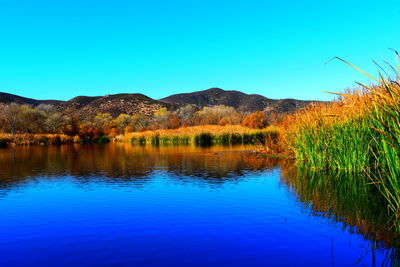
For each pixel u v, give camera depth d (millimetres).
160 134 40031
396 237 4938
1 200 7918
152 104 144250
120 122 80750
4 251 4594
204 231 5355
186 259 4227
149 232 5344
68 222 5980
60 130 55562
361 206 6809
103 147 33656
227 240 4910
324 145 11945
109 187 9555
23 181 10852
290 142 16141
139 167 14602
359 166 10461
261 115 46406
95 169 14055
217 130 38906
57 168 14539
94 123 78312
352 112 10508
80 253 4480
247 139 37312
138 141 43344
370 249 4480
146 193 8562
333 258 4188
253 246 4648
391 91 5023
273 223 5730
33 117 56000
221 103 189875
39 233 5367
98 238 5082
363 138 10117
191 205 7152
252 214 6340
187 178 11109
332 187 8836
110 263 4133
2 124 50125
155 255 4371
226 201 7488
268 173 11906
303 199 7570
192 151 24609
